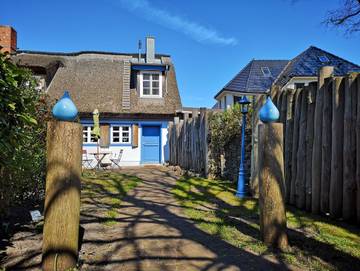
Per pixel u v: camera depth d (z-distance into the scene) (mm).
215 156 9750
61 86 16266
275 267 2965
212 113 9859
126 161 16234
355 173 4340
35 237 3736
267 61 24125
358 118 4230
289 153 5820
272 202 3502
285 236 3502
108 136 16094
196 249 3455
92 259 3148
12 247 3402
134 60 18375
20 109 3297
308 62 20391
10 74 2947
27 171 4375
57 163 2805
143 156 16500
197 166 10844
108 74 17297
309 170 5180
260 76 22594
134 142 16203
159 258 3205
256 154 6645
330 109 4754
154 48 18344
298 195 5422
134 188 7953
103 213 5090
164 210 5395
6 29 14969
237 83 22656
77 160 2904
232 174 9117
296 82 19000
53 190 2789
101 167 14484
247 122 8273
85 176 10516
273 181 3521
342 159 4527
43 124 5523
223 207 5625
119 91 16719
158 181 9375
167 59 19078
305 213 5066
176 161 14133
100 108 15945
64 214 2799
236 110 9031
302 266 2973
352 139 4355
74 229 2871
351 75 4359
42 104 5762
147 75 17156
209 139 9781
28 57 16188
